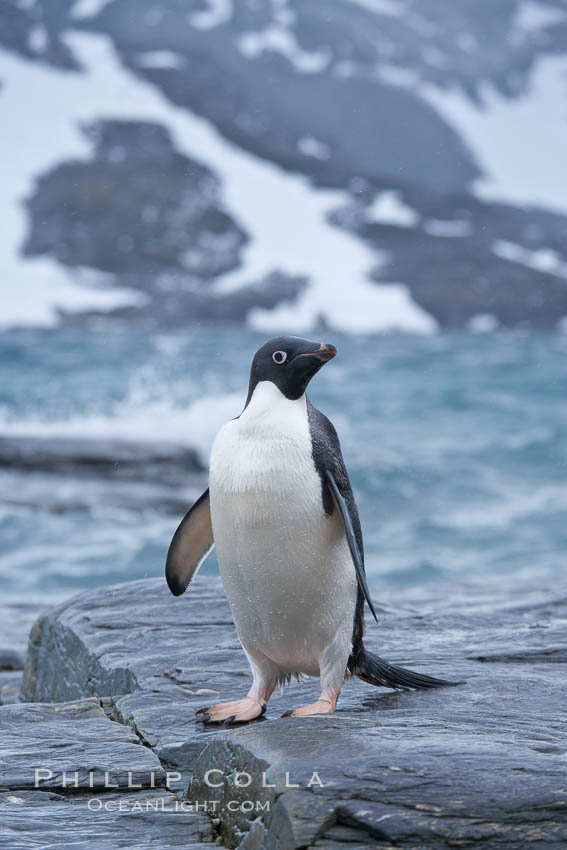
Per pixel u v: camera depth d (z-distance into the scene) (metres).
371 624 7.48
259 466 4.46
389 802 3.30
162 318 113.62
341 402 39.03
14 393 38.88
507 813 3.29
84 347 70.62
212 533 5.27
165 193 143.50
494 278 135.00
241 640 4.95
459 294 130.38
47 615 7.48
